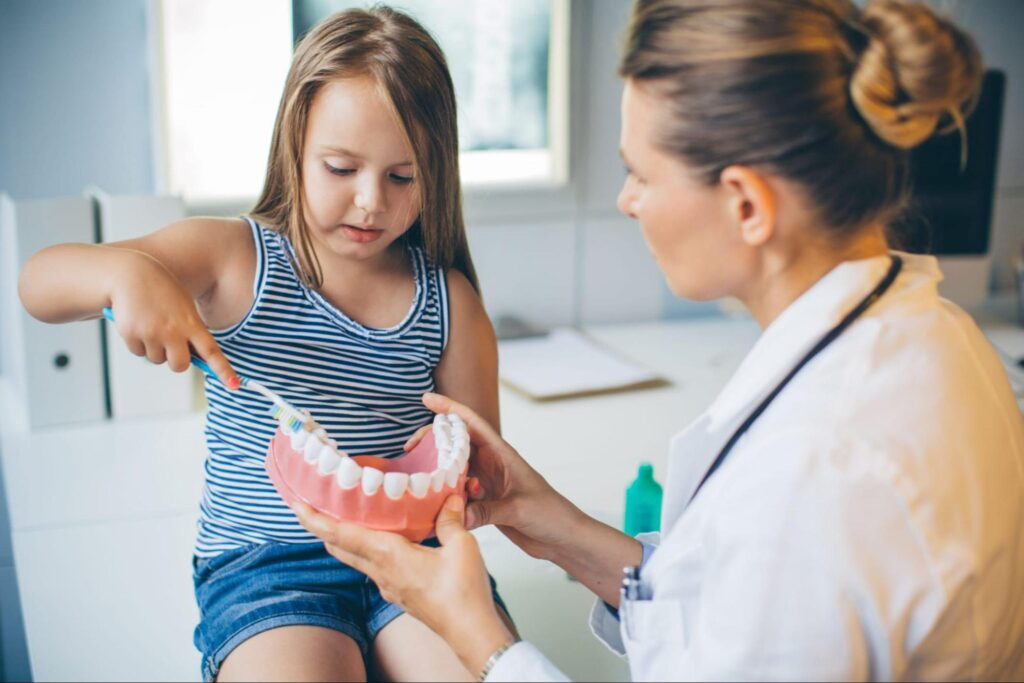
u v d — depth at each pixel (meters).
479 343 1.24
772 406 0.80
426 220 1.18
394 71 1.07
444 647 1.08
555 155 2.32
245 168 2.10
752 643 0.74
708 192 0.81
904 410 0.77
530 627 1.34
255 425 1.16
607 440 1.82
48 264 1.00
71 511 1.61
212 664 1.06
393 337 1.18
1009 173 2.51
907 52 0.75
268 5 2.03
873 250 0.86
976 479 0.77
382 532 0.90
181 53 2.00
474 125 2.23
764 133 0.76
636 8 0.83
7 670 1.44
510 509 1.05
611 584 1.08
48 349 1.83
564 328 2.41
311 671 1.01
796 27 0.76
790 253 0.83
